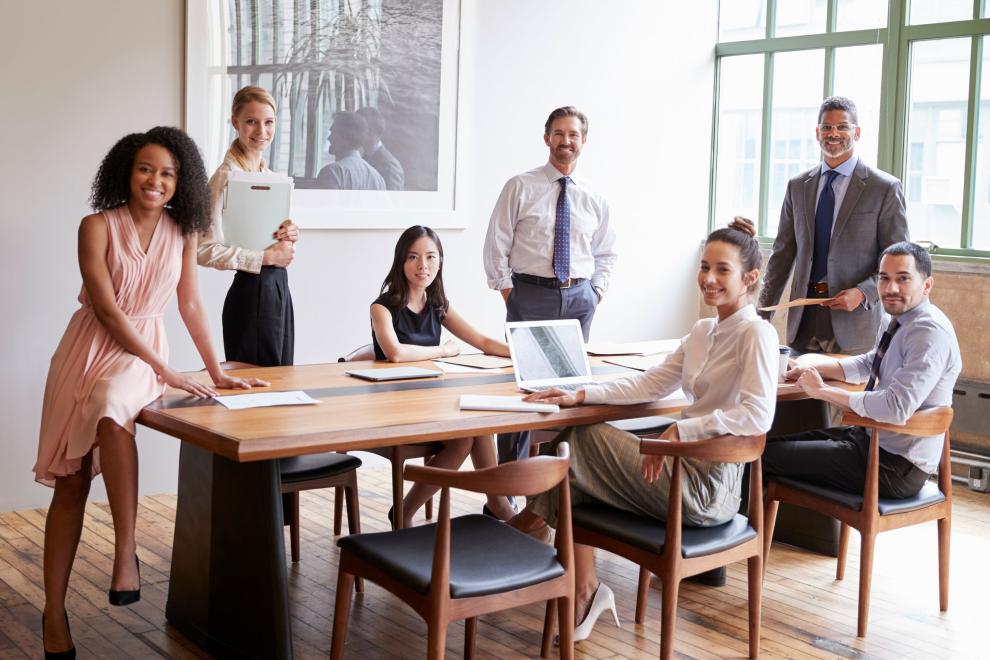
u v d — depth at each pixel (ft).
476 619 10.94
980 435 19.10
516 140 20.74
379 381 12.23
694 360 11.09
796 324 16.06
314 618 11.97
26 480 15.84
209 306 17.04
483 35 19.97
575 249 16.85
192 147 10.94
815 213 15.75
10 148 15.23
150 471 16.98
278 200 14.10
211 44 16.62
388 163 18.88
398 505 12.67
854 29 21.31
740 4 23.47
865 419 11.59
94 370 10.51
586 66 21.61
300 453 9.14
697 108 23.72
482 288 20.61
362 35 18.26
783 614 12.49
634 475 10.68
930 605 12.88
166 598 12.46
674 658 11.12
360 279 18.79
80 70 15.64
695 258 24.17
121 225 10.56
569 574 9.48
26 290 15.55
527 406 10.68
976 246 19.80
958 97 19.85
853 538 15.56
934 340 11.56
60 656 10.66
